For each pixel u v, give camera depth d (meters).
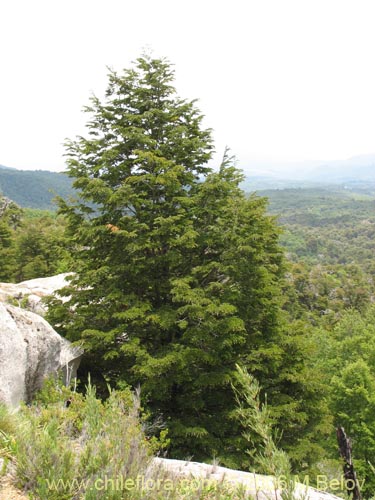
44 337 7.41
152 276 10.28
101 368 10.27
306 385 11.20
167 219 9.23
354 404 19.45
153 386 8.55
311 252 183.25
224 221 10.05
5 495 2.93
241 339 9.20
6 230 39.19
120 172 10.51
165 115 10.67
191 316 8.88
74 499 2.94
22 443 3.34
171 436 8.66
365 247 191.38
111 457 3.24
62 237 11.02
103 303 10.09
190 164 11.19
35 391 6.97
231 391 9.88
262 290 10.14
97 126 10.92
